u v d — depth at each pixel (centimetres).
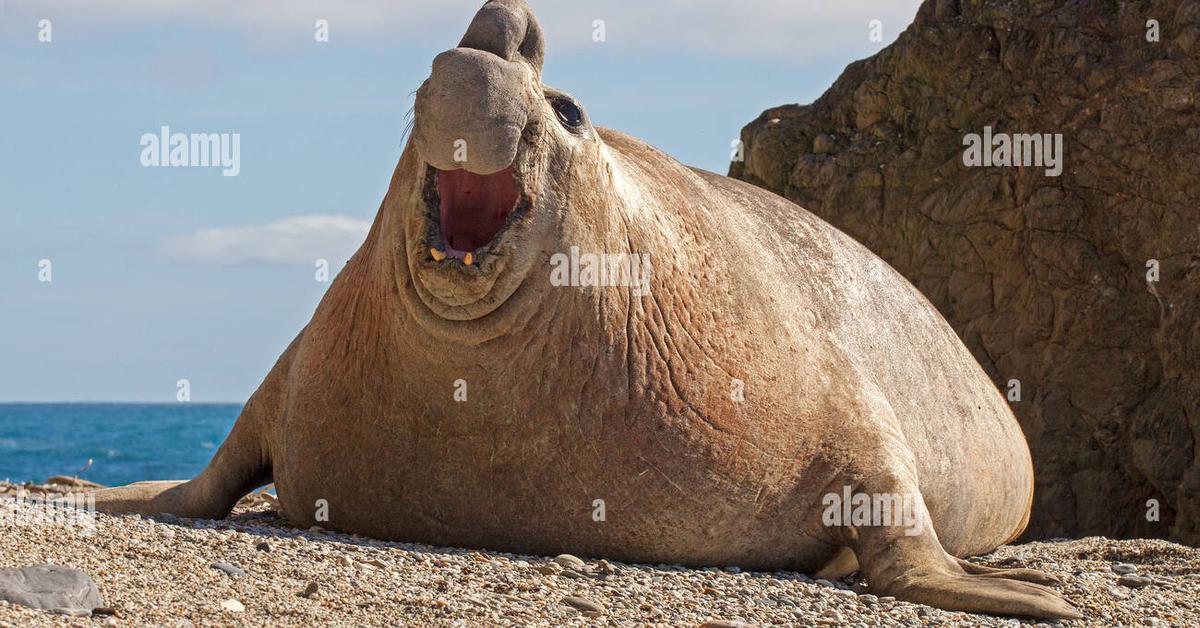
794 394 699
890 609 604
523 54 589
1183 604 662
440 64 543
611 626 498
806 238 823
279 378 775
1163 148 1246
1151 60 1279
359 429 663
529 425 623
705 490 660
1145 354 1270
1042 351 1323
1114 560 880
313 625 450
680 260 671
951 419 857
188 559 528
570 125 617
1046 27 1352
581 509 644
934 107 1423
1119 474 1277
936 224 1400
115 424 10306
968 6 1427
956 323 1378
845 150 1491
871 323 815
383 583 532
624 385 634
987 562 883
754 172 1579
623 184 650
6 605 414
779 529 694
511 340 605
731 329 682
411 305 605
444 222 595
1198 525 1213
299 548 584
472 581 558
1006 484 920
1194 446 1220
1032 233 1329
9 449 6688
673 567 668
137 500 784
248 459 802
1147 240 1261
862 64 1552
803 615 566
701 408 655
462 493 644
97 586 462
